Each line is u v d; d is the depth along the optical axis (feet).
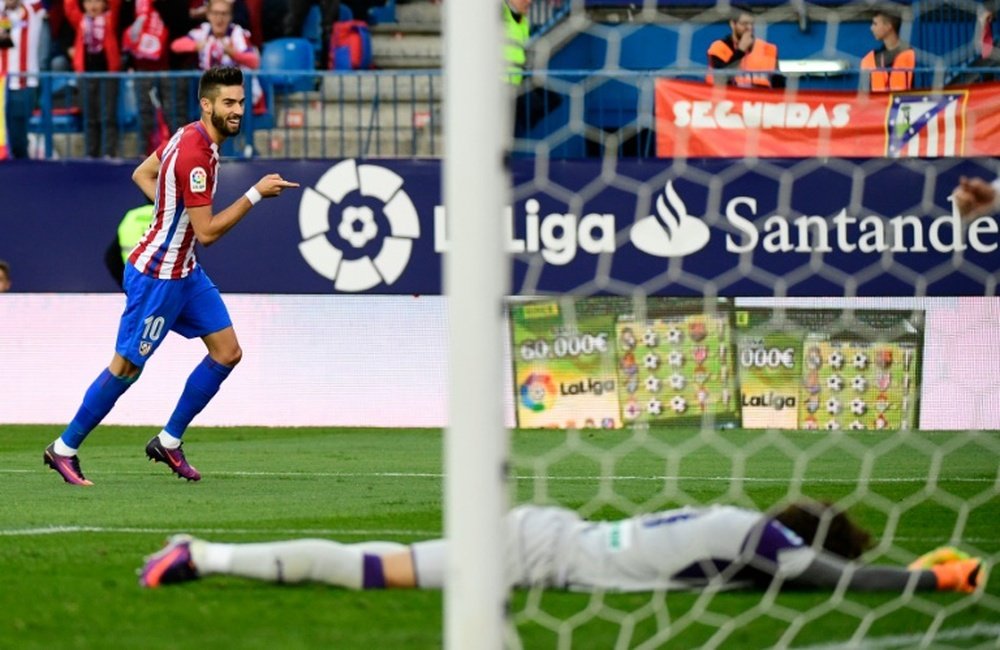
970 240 117.80
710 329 120.06
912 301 118.52
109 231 123.03
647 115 120.98
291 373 125.39
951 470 98.02
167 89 131.23
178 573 51.26
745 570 50.24
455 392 37.76
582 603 48.98
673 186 118.83
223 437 119.34
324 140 129.90
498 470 37.83
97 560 60.59
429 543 51.37
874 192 118.01
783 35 127.95
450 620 37.86
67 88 136.05
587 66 135.44
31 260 123.34
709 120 119.85
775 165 118.42
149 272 88.38
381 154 140.97
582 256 119.14
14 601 51.03
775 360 120.16
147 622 47.06
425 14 163.84
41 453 108.47
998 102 117.29
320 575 50.67
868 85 120.98
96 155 132.26
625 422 120.78
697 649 43.57
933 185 117.50
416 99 141.18
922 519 73.05
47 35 147.84
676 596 50.14
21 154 132.98
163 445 91.50
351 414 125.08
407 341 124.26
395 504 80.74
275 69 150.10
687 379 120.57
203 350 126.31
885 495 83.82
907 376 119.34
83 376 126.41
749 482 90.99
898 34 124.88
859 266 118.52
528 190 118.83
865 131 118.32
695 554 48.80
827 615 47.70
